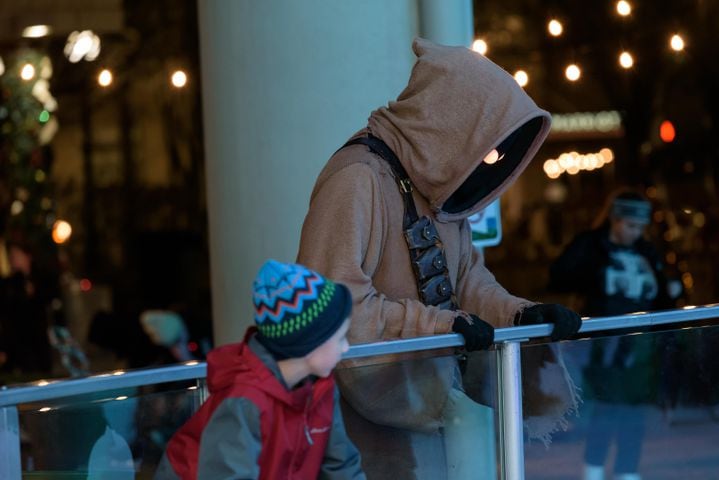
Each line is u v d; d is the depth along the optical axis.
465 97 5.59
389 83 8.06
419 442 5.39
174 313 13.98
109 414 4.54
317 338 4.28
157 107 18.77
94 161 18.91
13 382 12.88
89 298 16.38
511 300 5.85
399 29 8.09
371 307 5.34
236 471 4.12
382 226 5.57
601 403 5.83
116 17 16.91
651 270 11.20
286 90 8.01
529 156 5.98
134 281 17.39
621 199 11.12
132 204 18.89
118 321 13.21
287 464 4.35
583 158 21.92
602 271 11.07
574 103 19.72
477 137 5.54
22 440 4.29
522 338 5.51
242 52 8.08
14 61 15.32
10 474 4.22
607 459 5.84
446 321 5.32
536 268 22.12
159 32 17.27
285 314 4.27
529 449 5.61
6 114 14.88
